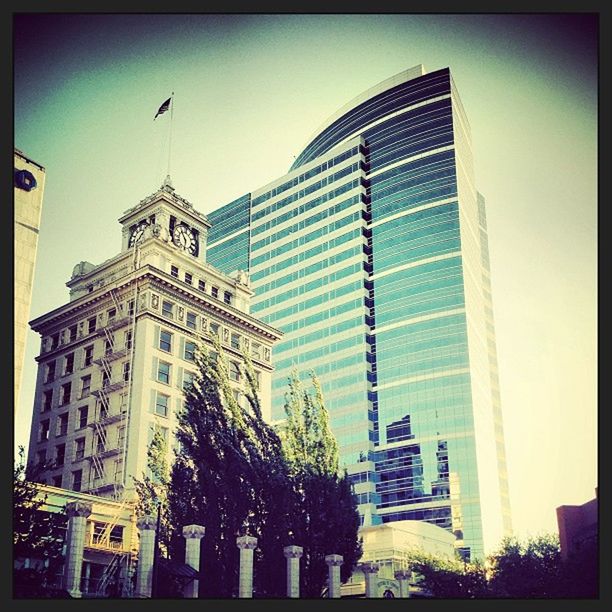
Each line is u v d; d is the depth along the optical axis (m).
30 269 78.12
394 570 87.88
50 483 86.69
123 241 98.81
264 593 70.69
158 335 87.88
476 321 138.38
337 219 153.50
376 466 133.12
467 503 123.06
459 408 130.00
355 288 146.00
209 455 76.56
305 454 79.12
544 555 86.12
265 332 100.69
